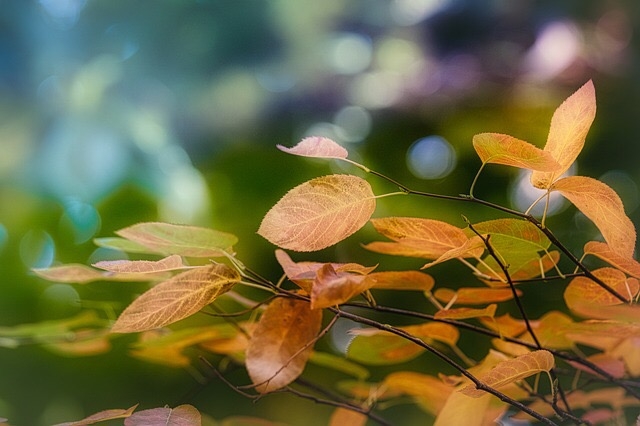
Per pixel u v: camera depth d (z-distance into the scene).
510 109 2.25
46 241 2.28
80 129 2.33
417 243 1.11
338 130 2.38
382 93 2.38
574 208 2.02
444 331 1.20
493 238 1.10
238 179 2.29
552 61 2.27
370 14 2.45
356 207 1.08
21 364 2.05
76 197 2.32
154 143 2.35
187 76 2.46
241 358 1.27
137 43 2.44
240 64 2.48
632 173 2.23
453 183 2.18
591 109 1.06
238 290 1.79
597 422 1.25
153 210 2.29
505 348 1.19
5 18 2.36
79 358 2.03
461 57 2.35
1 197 2.29
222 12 2.45
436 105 2.30
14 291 2.16
